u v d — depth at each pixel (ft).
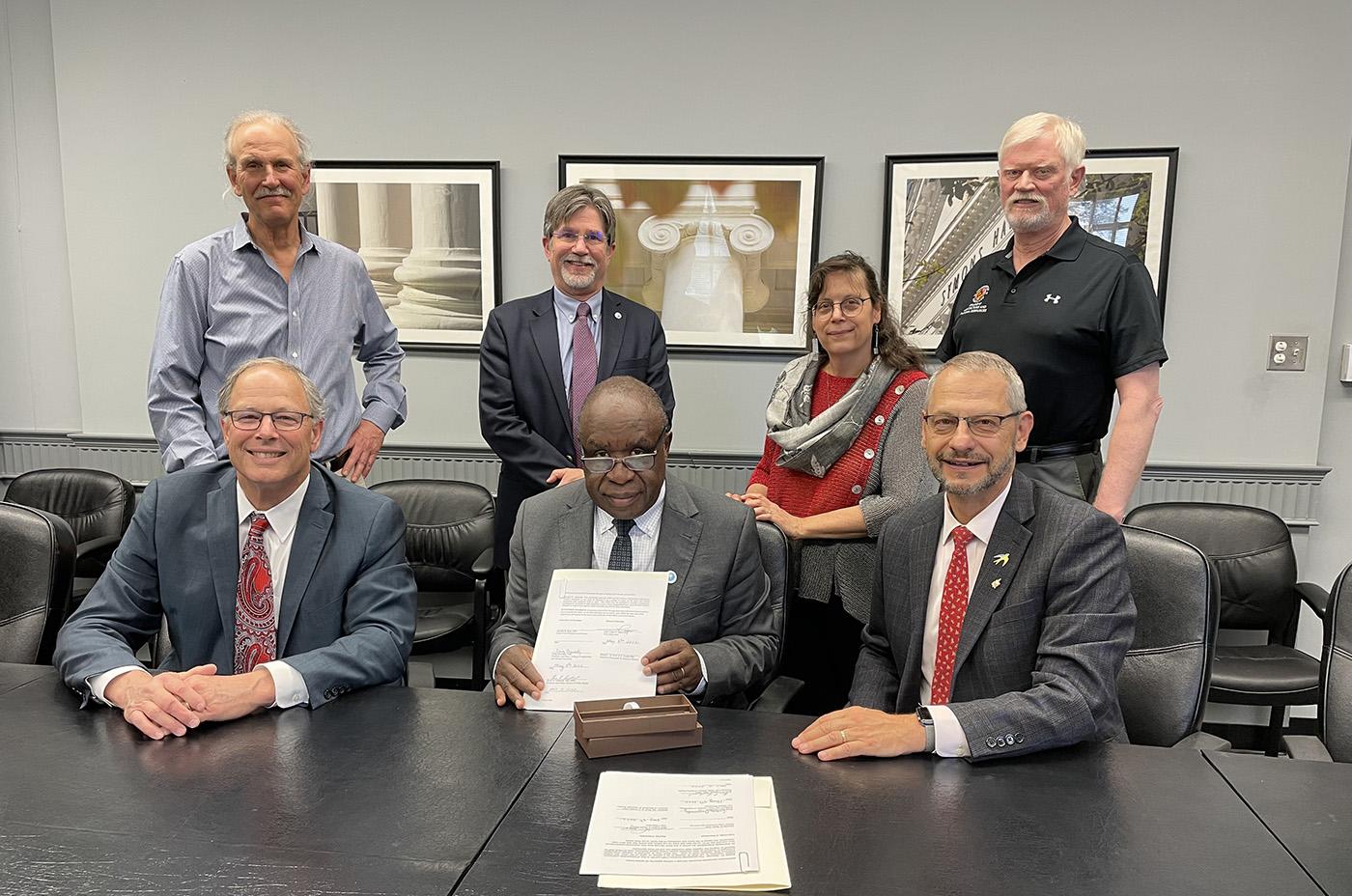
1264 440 10.44
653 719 4.34
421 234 11.33
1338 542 10.73
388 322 8.56
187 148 11.59
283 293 7.63
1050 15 10.21
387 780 4.04
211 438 7.57
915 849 3.52
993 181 10.38
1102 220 10.34
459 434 11.70
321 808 3.78
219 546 5.49
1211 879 3.34
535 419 8.40
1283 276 10.16
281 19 11.24
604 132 11.00
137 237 11.83
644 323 8.66
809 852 3.50
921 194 10.57
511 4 10.91
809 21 10.57
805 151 10.77
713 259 10.98
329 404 7.78
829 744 4.33
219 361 7.54
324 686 4.95
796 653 7.52
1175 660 5.41
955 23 10.36
